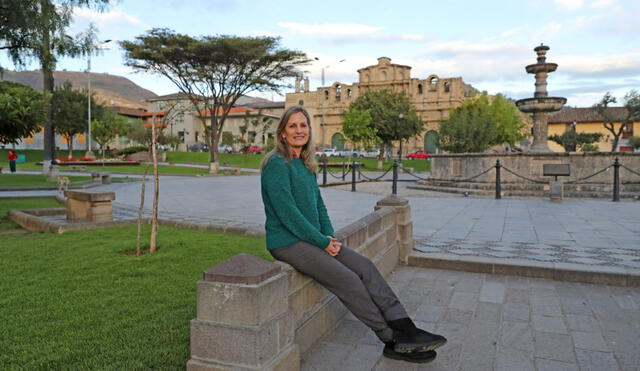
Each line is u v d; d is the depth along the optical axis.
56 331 3.10
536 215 9.68
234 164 39.91
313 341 3.18
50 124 21.77
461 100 61.19
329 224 3.29
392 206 5.60
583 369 2.87
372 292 3.01
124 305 3.61
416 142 62.09
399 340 2.92
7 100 7.80
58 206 11.42
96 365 2.60
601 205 11.67
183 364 2.62
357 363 2.94
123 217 9.39
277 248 2.90
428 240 6.77
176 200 13.05
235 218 9.21
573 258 5.53
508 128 45.25
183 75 31.77
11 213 8.88
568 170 14.41
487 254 5.77
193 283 4.19
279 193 2.81
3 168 31.83
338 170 33.50
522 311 3.96
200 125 70.06
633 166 15.05
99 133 44.50
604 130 57.38
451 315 3.87
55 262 4.98
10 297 3.78
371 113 42.12
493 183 15.97
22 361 2.66
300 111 3.05
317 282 3.21
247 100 84.88
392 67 63.69
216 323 2.35
